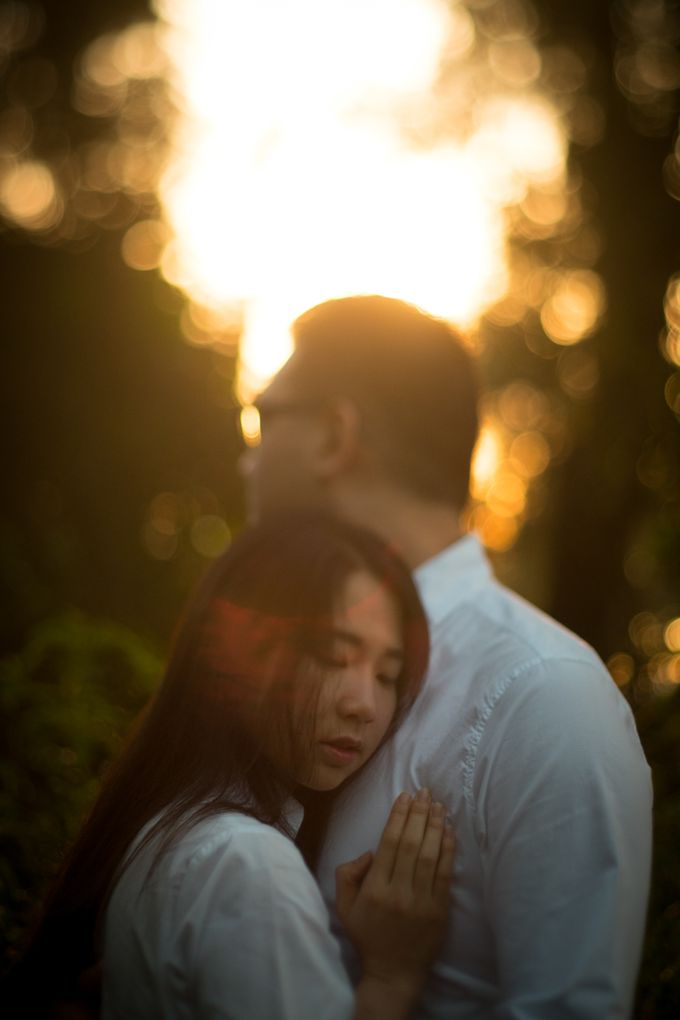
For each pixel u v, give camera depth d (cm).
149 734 165
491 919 148
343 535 162
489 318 692
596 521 639
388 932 150
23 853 240
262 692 157
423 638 159
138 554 587
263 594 159
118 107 731
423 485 179
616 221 677
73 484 622
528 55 748
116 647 323
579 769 143
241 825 147
